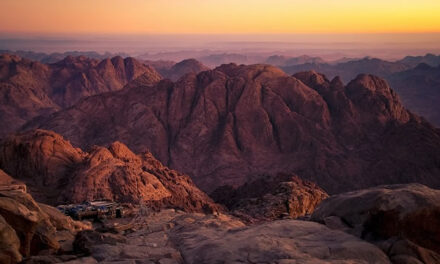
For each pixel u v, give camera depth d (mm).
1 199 11461
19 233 11227
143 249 10695
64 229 15406
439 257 9492
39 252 11953
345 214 11406
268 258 8930
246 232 10906
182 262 9797
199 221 13961
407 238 10086
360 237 10562
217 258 9211
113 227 14750
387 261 9227
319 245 9680
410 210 10172
